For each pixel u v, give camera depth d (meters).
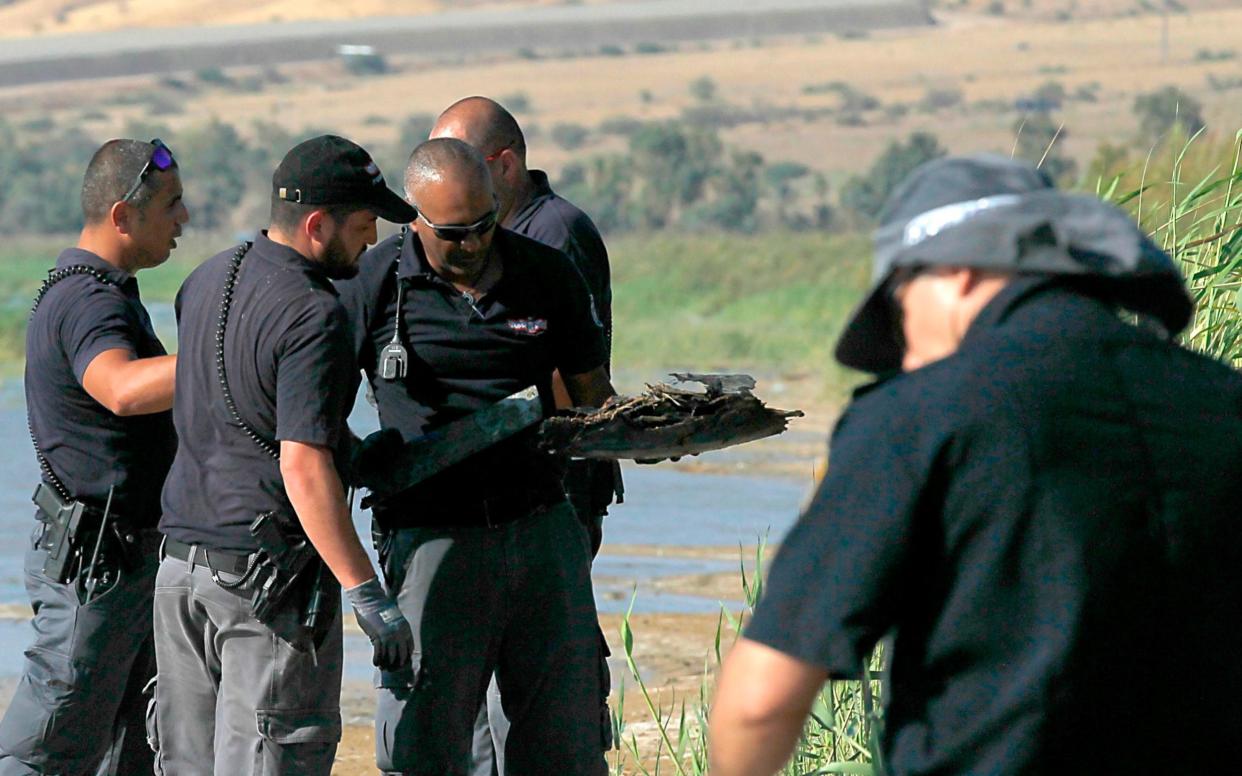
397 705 14.81
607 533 42.91
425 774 14.70
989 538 7.77
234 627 14.29
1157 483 7.80
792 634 7.99
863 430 8.06
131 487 16.72
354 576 13.84
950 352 8.30
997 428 7.79
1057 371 7.90
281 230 14.29
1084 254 8.13
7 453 62.78
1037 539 7.72
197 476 14.49
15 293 189.38
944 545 7.86
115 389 15.98
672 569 37.00
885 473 7.92
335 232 14.24
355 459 15.00
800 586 8.02
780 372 105.62
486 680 15.14
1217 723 7.86
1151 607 7.76
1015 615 7.76
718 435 14.11
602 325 17.53
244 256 14.48
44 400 16.75
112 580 16.61
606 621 30.44
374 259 15.04
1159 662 7.77
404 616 14.45
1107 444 7.81
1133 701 7.75
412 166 14.51
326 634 14.42
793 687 8.02
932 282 8.40
